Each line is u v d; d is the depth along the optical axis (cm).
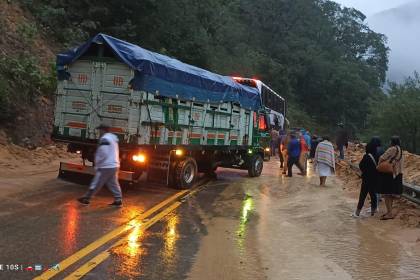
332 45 9950
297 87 8569
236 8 7012
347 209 1207
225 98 1595
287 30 8631
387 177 1073
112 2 2741
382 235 950
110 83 1177
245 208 1168
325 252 814
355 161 2427
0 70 1702
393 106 4478
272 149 3033
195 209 1112
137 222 923
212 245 809
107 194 1179
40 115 1781
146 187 1365
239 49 5847
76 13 2595
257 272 686
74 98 1218
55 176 1328
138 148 1169
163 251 751
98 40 1170
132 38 2859
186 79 1341
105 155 1035
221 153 1706
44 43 2219
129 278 621
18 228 807
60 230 815
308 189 1539
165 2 2969
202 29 3656
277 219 1061
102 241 770
